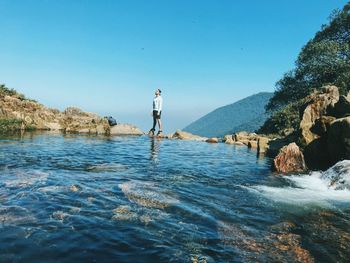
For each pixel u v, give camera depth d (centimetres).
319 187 1151
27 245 553
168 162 1564
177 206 818
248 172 1412
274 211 836
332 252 597
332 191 1094
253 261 546
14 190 870
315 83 4272
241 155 2006
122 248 566
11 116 3381
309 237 666
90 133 3362
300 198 983
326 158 1634
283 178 1302
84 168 1283
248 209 841
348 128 1427
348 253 595
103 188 948
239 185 1135
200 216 754
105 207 771
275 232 685
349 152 1432
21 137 2478
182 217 739
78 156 1606
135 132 3581
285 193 1041
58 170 1209
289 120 3428
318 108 2019
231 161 1730
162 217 729
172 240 610
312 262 554
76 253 539
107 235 614
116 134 3434
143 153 1847
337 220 782
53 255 527
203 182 1147
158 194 917
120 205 791
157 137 3238
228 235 652
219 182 1165
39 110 3847
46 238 585
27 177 1041
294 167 1496
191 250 573
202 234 647
